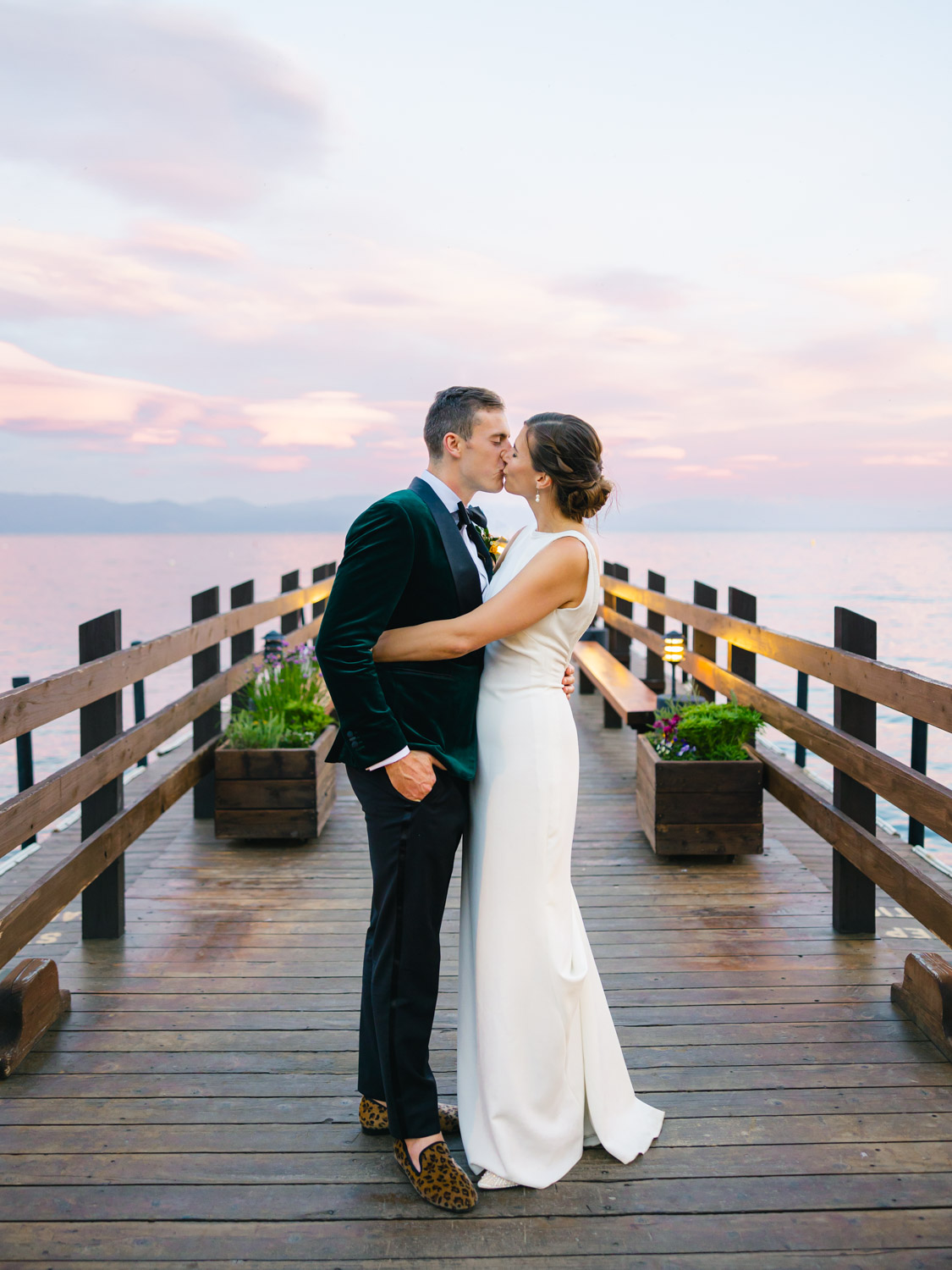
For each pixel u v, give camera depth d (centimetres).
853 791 304
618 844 418
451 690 177
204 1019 251
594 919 328
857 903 314
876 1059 229
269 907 341
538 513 188
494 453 183
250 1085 217
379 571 164
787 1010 256
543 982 182
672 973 282
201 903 344
